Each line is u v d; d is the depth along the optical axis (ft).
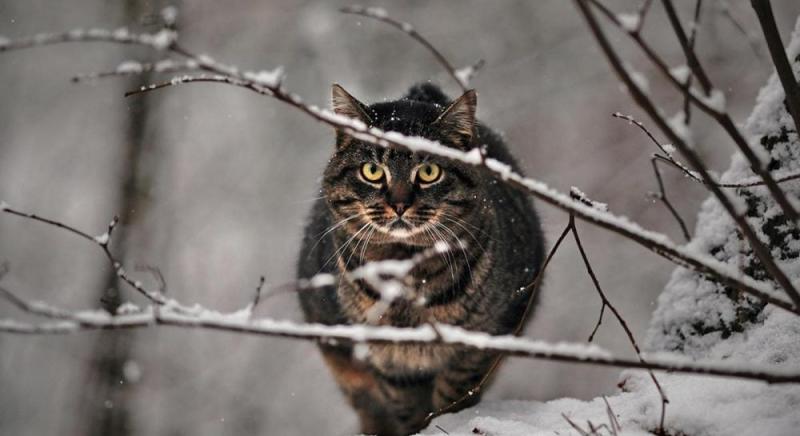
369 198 18.11
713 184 9.25
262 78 9.04
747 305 14.35
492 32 47.32
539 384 39.50
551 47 45.93
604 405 14.57
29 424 47.29
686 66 9.47
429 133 18.20
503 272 18.86
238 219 48.14
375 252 18.39
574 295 40.86
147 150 44.27
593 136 43.96
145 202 42.91
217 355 44.57
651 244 9.67
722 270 9.73
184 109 49.70
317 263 19.98
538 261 21.01
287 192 48.44
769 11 10.44
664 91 41.47
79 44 51.98
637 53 42.16
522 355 9.09
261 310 45.50
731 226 14.92
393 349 18.52
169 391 42.83
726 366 9.14
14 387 47.93
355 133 9.43
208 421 41.98
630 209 40.81
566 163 43.19
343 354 20.04
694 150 8.99
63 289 49.26
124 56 46.01
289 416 42.75
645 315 40.27
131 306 9.21
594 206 11.21
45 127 52.90
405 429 20.30
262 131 50.21
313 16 48.98
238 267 47.44
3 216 51.60
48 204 51.90
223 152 49.96
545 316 40.65
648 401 13.39
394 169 17.92
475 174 18.53
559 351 9.03
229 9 49.93
